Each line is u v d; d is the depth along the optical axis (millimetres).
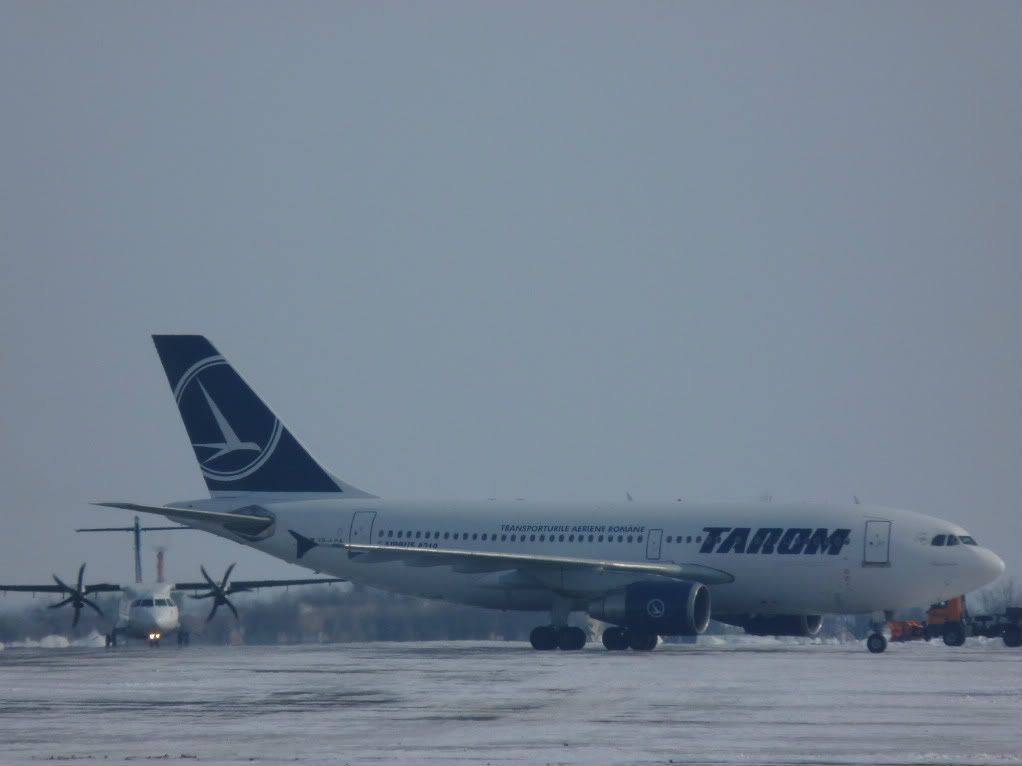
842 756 104250
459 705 141000
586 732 118375
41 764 101000
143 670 197125
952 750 107562
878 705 140500
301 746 110188
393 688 161500
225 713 134500
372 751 107062
